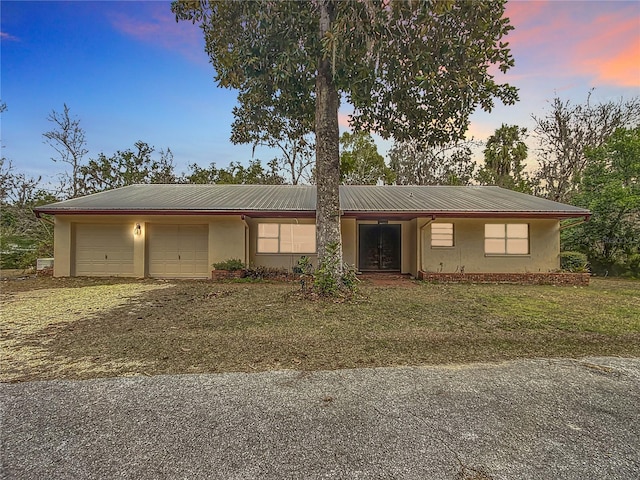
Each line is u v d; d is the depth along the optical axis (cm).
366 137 2700
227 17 759
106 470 199
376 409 272
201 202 1190
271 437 232
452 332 506
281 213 1120
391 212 1117
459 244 1191
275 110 987
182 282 1060
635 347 439
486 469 201
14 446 222
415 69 731
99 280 1096
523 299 795
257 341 454
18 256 1532
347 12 666
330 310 650
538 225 1195
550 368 364
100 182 2286
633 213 1366
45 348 424
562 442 230
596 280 1229
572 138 2189
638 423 255
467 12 686
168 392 301
